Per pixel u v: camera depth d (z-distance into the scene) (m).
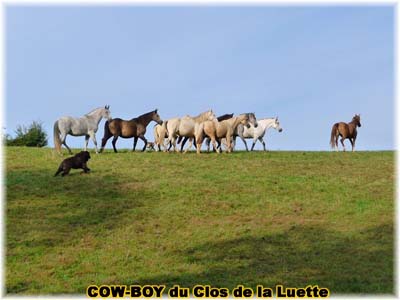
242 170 30.72
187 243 21.33
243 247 20.78
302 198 26.08
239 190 27.20
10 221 23.00
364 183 28.44
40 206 24.64
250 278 18.27
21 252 20.41
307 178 29.27
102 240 21.61
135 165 31.17
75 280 18.34
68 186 27.06
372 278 18.05
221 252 20.42
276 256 20.00
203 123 34.56
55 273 18.89
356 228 22.34
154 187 27.42
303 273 18.55
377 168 31.66
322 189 27.36
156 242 21.45
